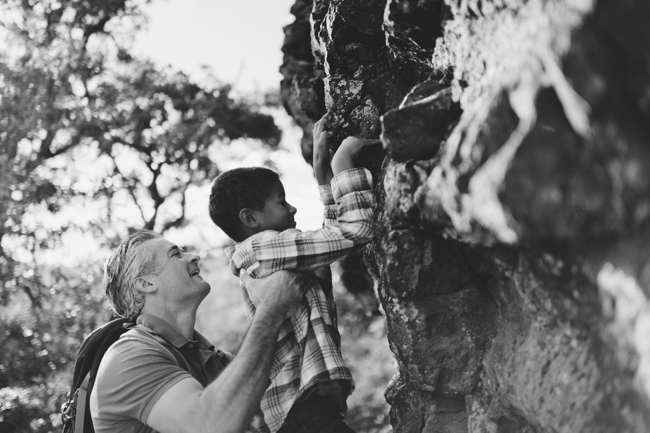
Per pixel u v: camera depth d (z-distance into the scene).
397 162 2.18
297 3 4.62
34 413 8.45
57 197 11.59
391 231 2.31
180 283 2.87
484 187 1.67
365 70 2.88
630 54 1.48
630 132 1.48
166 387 2.44
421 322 2.33
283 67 4.67
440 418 2.47
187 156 13.18
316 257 2.38
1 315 10.51
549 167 1.55
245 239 2.55
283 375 2.45
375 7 2.71
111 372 2.52
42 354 10.09
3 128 11.08
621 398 1.67
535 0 1.67
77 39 12.15
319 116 4.21
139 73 12.85
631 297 1.60
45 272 11.30
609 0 1.49
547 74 1.58
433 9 2.20
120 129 12.60
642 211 1.49
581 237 1.59
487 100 1.77
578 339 1.83
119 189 12.46
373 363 15.99
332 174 2.75
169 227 13.10
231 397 2.29
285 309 2.40
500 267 2.03
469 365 2.32
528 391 2.00
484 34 1.89
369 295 5.64
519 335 2.08
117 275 2.89
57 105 11.44
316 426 2.37
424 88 2.22
